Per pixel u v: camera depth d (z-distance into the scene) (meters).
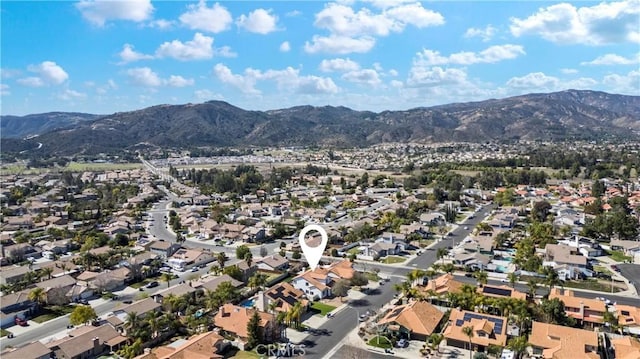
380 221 188.25
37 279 124.38
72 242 165.12
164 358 75.81
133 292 118.75
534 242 154.38
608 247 156.62
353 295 113.75
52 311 105.81
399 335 89.69
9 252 146.88
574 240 156.50
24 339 91.50
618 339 83.31
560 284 119.12
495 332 85.31
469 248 149.88
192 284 115.12
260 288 116.44
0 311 100.00
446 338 86.75
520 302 93.31
